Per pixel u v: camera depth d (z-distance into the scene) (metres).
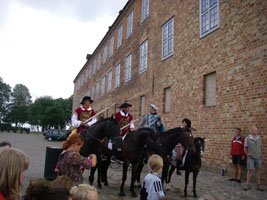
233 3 9.46
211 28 10.64
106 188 6.91
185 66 12.34
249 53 8.53
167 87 14.16
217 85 9.95
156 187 3.73
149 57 16.91
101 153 6.62
